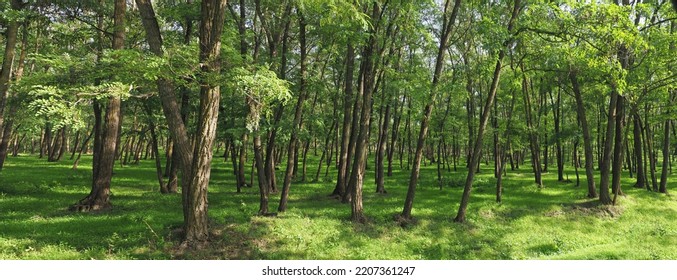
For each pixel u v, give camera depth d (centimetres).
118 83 731
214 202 1416
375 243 1067
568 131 2222
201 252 883
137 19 1462
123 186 1755
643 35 1420
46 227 962
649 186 2128
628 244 1152
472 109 2925
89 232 946
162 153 4756
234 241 960
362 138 1267
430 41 1414
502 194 1862
